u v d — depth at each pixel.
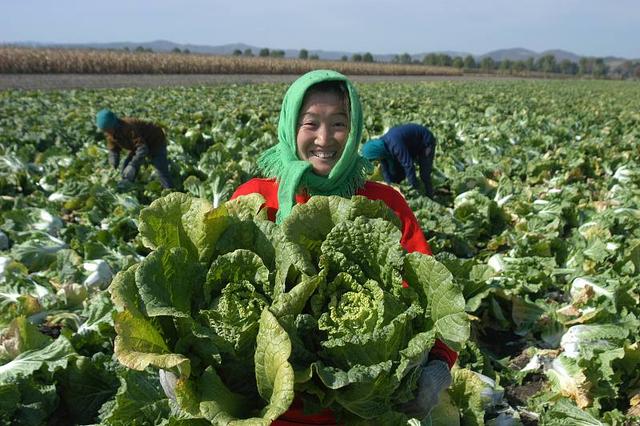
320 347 1.98
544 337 4.51
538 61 147.12
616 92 42.38
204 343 1.96
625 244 5.85
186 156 9.91
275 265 2.15
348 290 2.09
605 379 3.79
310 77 2.36
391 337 1.91
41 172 8.98
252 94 23.56
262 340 1.84
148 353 1.87
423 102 23.02
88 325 3.98
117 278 1.99
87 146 10.80
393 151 7.41
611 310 4.37
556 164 10.11
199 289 2.13
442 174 9.16
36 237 5.76
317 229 2.19
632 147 12.40
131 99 19.69
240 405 1.92
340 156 2.43
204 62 49.34
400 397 1.96
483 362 3.92
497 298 4.82
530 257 5.36
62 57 39.12
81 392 3.57
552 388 3.86
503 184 8.12
